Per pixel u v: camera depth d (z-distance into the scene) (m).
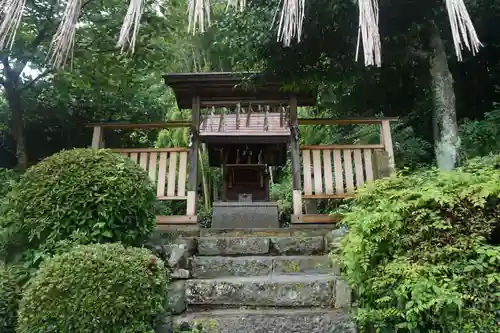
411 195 2.16
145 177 2.99
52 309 1.89
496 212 1.97
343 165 4.31
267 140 5.14
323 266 2.99
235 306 2.61
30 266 2.54
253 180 5.55
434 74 3.74
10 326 2.21
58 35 1.60
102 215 2.58
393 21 3.81
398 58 4.27
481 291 1.80
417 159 5.16
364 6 1.64
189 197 4.16
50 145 6.52
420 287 1.84
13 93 5.40
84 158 2.81
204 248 3.41
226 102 4.71
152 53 5.58
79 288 1.93
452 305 1.79
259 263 3.02
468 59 5.34
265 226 4.70
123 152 4.30
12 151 6.25
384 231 2.12
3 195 4.00
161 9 5.02
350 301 2.46
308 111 7.31
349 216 2.40
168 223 4.07
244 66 4.45
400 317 2.00
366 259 2.13
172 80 4.46
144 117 7.00
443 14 3.75
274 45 3.99
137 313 1.96
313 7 3.54
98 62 5.46
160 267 2.22
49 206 2.59
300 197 4.12
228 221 4.73
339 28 3.76
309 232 3.74
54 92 6.19
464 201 2.00
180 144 7.30
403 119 5.81
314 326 2.32
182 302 2.57
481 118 5.73
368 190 2.59
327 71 4.32
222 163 5.55
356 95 5.95
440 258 1.94
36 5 4.55
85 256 2.05
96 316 1.88
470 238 1.92
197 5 1.59
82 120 6.52
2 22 1.55
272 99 4.69
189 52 9.07
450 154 3.46
